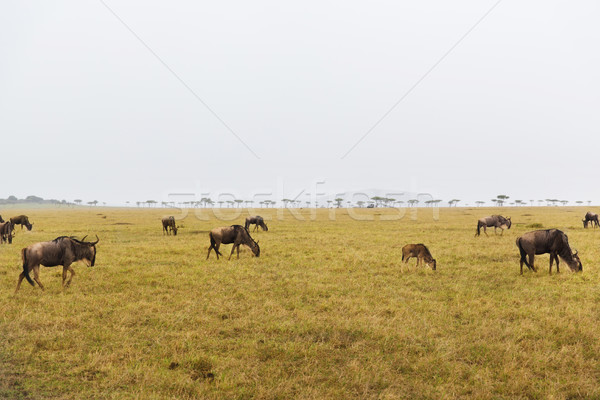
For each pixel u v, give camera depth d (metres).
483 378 6.03
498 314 9.09
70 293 10.92
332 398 5.41
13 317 8.69
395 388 5.78
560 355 6.78
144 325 8.49
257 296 10.82
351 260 16.61
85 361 6.56
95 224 44.84
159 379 5.92
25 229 36.28
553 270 14.17
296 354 6.91
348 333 8.02
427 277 13.34
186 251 19.30
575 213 69.88
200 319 8.68
